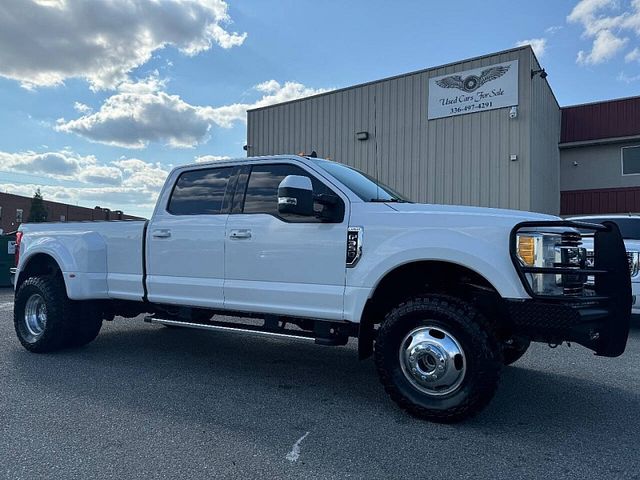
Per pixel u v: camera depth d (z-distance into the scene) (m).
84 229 6.14
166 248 5.39
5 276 14.44
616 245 4.04
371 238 4.20
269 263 4.69
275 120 21.03
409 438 3.58
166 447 3.40
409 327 3.99
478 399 3.68
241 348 6.51
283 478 2.98
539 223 3.63
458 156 16.42
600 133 19.84
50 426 3.76
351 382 5.01
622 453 3.35
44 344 5.99
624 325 4.01
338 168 5.00
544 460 3.23
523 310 3.62
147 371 5.34
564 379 5.18
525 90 15.22
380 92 18.16
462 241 3.85
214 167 5.34
